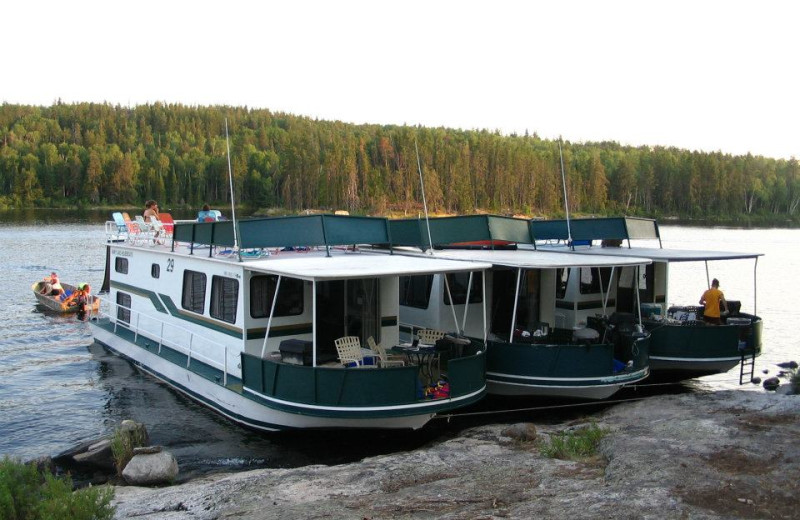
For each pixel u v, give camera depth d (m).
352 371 10.91
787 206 147.50
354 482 9.19
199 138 170.25
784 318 29.41
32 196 126.25
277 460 11.91
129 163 131.62
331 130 173.75
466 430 12.31
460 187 116.56
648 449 9.56
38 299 30.72
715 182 138.25
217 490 9.31
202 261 14.30
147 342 17.27
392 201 110.06
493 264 13.64
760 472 8.50
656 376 16.88
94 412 14.84
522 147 154.38
